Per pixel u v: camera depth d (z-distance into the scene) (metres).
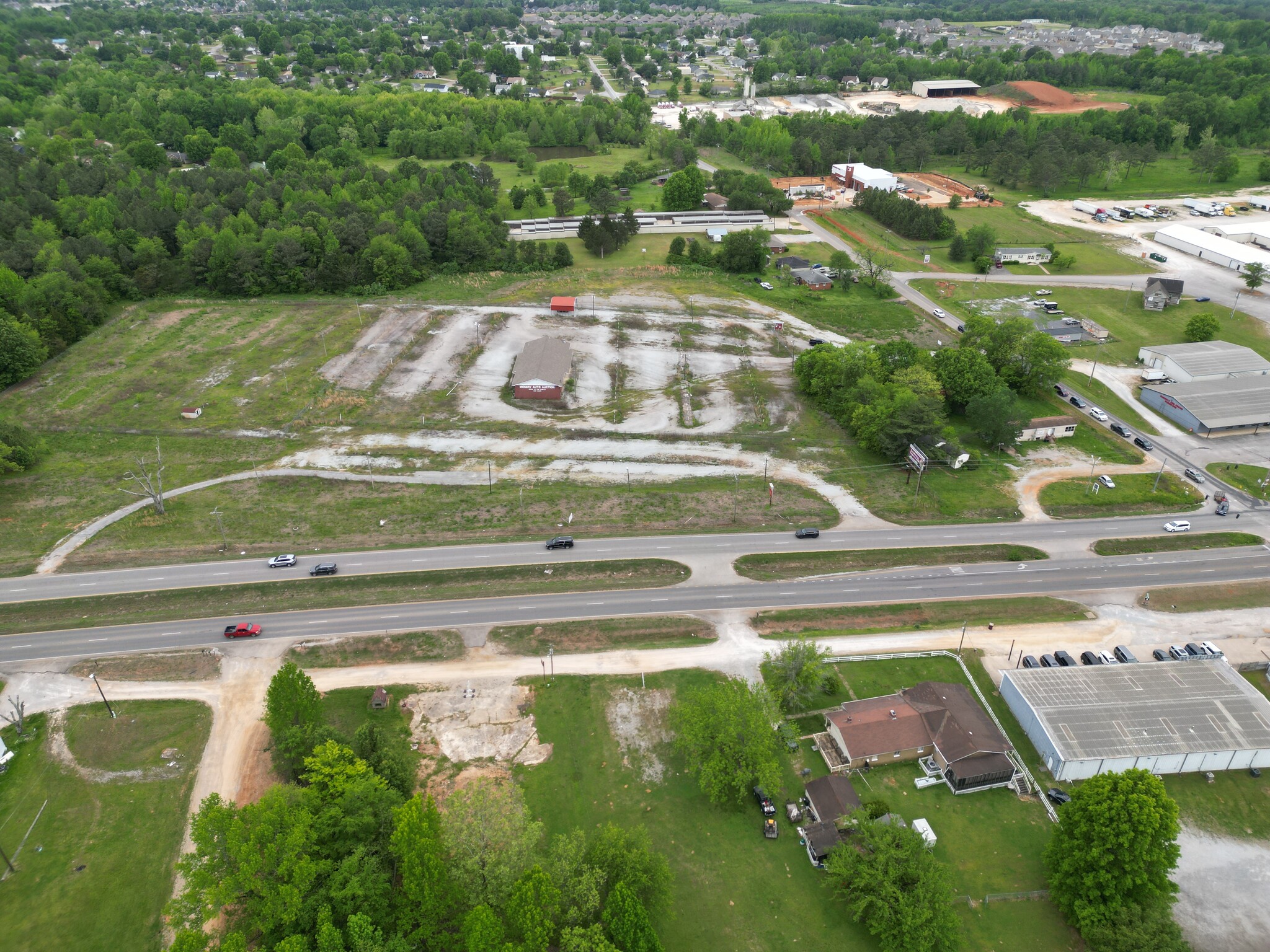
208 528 112.56
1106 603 100.31
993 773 76.38
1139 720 80.56
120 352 162.25
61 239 195.75
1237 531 112.94
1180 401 142.25
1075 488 122.69
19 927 64.69
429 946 59.91
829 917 66.00
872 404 132.62
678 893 67.75
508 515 116.12
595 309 187.38
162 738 81.31
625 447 133.75
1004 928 65.44
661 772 78.81
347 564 105.69
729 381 155.25
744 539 111.31
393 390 150.38
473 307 187.75
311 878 59.91
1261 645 93.94
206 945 61.31
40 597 99.00
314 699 77.94
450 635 94.25
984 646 94.12
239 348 165.25
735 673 89.56
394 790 71.31
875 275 198.12
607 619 97.00
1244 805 75.94
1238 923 66.12
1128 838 62.47
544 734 82.50
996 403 131.00
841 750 80.06
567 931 58.25
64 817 73.50
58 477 123.38
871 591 102.31
